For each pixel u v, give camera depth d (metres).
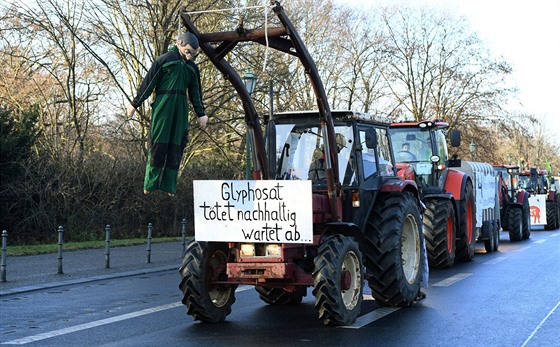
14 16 27.36
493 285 12.31
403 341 7.75
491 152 49.72
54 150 26.34
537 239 25.81
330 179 9.31
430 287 12.20
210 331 8.51
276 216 8.72
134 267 16.81
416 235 10.69
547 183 34.88
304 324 8.96
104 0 28.02
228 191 8.90
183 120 7.55
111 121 30.03
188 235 30.14
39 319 9.48
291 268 8.80
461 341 7.73
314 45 39.31
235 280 9.00
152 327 8.82
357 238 9.57
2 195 24.33
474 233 17.64
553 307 9.91
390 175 11.11
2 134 24.61
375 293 10.09
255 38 8.58
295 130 10.40
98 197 27.19
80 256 19.50
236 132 29.80
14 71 29.30
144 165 28.47
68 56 28.91
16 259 18.42
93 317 9.62
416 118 49.00
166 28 28.39
